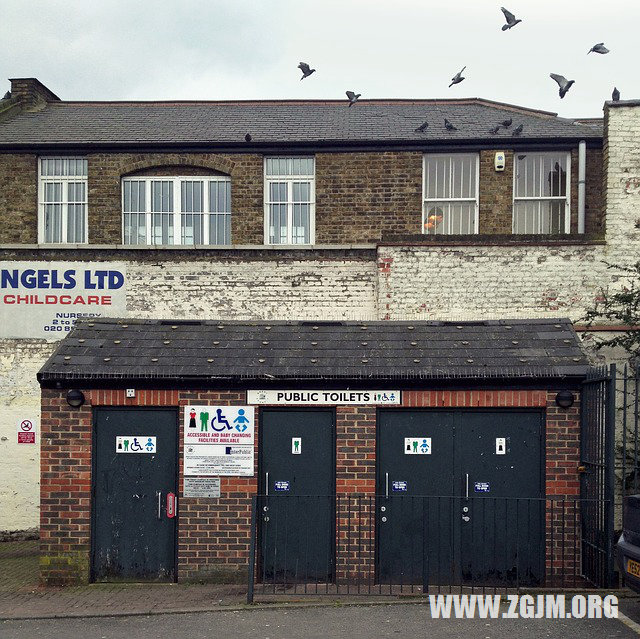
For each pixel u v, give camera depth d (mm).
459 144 13695
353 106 16766
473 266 12250
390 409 9328
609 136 12242
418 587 8906
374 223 13773
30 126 15203
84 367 9383
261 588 8930
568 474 9156
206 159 13969
